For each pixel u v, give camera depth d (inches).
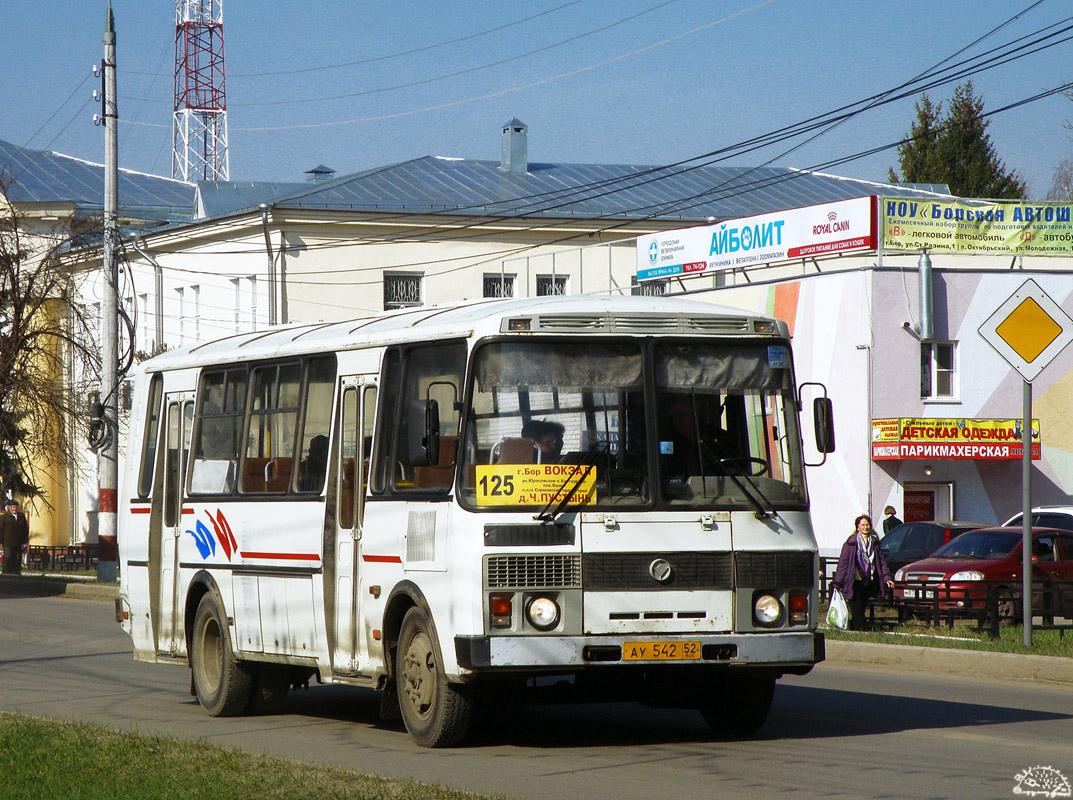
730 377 531.5
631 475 512.1
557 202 2635.3
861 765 489.4
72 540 2839.6
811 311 1808.6
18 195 2906.0
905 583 1129.4
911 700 684.1
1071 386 1804.9
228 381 681.6
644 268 2108.8
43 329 1966.0
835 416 1776.6
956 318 1776.6
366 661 564.7
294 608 609.9
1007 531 1227.9
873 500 1729.8
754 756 510.9
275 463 634.2
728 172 2918.3
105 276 1669.5
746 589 514.9
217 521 672.4
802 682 771.4
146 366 765.3
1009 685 759.1
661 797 432.5
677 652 504.4
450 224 2464.3
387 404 564.7
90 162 3193.9
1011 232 1834.4
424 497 528.4
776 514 523.2
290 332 673.0
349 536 577.6
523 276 2524.6
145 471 751.7
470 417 509.7
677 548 509.7
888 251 1825.8
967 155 3858.3
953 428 1731.1
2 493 2046.0
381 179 2546.8
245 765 467.5
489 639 493.7
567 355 517.3
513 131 2723.9
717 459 522.0
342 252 2377.0
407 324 568.7
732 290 1925.4
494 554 497.7
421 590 526.3
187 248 2527.1
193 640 683.4
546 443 508.4
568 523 503.2
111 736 534.9
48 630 1186.0
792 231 1866.4
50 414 1952.5
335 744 556.4
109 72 1654.8
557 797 433.7
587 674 530.0
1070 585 1008.2
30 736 531.5
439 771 482.3
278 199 2379.4
